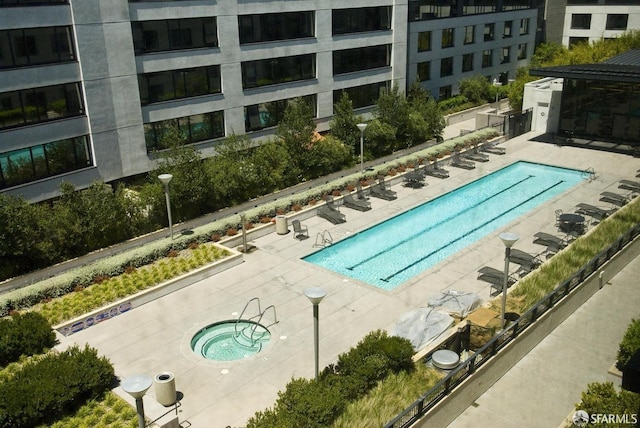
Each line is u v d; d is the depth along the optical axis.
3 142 25.55
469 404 15.15
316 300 13.37
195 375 16.33
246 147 31.70
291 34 36.09
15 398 13.48
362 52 40.47
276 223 26.00
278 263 23.27
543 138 40.53
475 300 19.05
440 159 35.09
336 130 35.59
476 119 44.00
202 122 33.06
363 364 15.30
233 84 33.69
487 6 51.66
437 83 49.19
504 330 15.91
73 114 27.84
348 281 21.64
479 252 23.80
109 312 19.39
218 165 29.72
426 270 22.42
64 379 14.30
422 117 39.03
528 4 56.00
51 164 27.50
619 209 27.05
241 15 33.09
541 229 25.89
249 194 30.25
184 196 27.09
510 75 56.94
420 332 17.25
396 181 32.56
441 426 14.30
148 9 29.20
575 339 17.81
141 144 30.42
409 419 13.45
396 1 40.97
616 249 21.66
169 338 18.20
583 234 24.91
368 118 41.72
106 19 27.58
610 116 37.12
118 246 24.97
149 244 23.72
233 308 19.94
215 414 14.76
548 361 16.80
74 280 20.72
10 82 25.25
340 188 30.34
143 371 16.52
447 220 27.92
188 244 23.97
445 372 15.42
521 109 45.44
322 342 17.73
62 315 18.91
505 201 30.12
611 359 16.73
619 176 32.38
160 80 30.77
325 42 37.62
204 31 31.91
